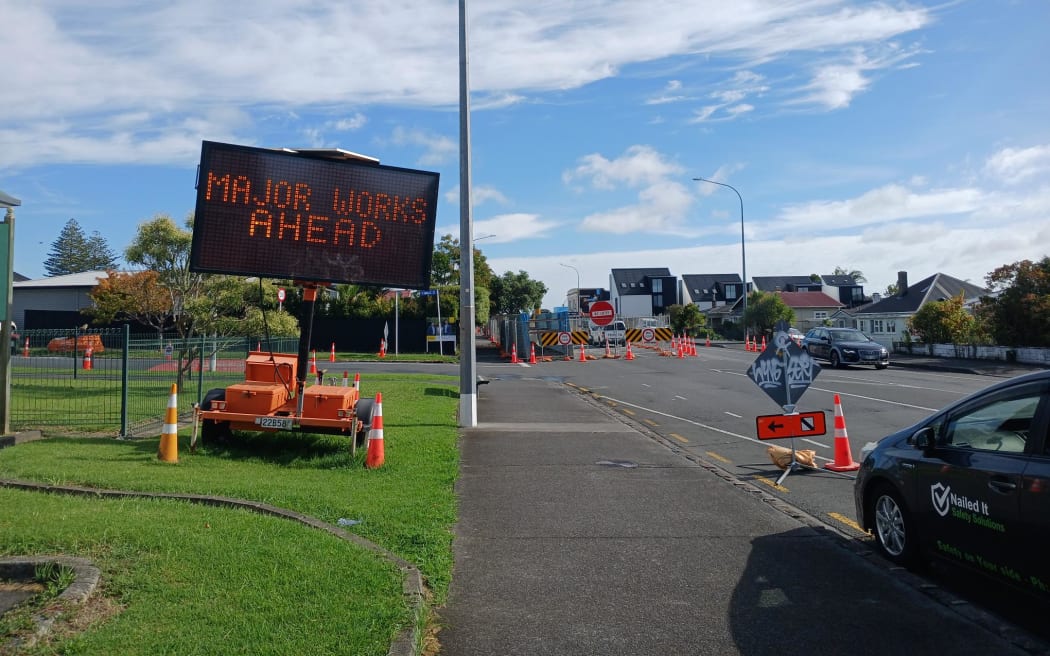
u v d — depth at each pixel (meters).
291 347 19.62
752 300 61.94
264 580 5.12
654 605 5.42
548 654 4.61
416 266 10.89
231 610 4.63
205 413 10.37
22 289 42.84
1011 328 33.16
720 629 5.00
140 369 13.76
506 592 5.66
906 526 6.16
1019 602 5.48
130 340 13.07
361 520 7.04
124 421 11.41
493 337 57.09
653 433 14.17
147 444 10.68
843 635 4.91
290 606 4.74
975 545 5.38
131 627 4.32
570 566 6.27
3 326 10.73
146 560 5.33
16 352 15.34
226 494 7.59
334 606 4.77
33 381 14.92
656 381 25.48
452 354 42.75
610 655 4.61
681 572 6.13
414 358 37.34
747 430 14.61
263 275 10.21
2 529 5.86
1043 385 5.18
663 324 68.50
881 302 56.78
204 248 10.02
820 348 32.97
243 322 18.05
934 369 30.92
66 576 4.91
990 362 31.94
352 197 10.60
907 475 6.13
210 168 10.03
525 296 91.31
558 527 7.43
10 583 5.00
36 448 10.00
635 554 6.59
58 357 15.40
